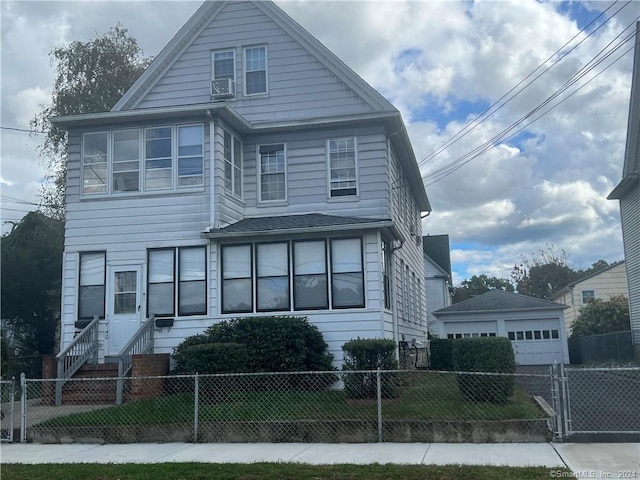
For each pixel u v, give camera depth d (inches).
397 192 821.9
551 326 1108.5
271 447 382.3
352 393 488.7
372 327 624.1
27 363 831.7
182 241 663.1
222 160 680.4
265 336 589.9
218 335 598.5
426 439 382.9
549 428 374.6
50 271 965.2
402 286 834.8
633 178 996.6
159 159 679.1
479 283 3011.8
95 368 611.8
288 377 576.4
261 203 729.6
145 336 636.1
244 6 778.2
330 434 394.9
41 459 366.0
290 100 747.4
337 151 729.0
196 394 413.4
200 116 674.2
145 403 500.1
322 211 717.9
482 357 459.2
